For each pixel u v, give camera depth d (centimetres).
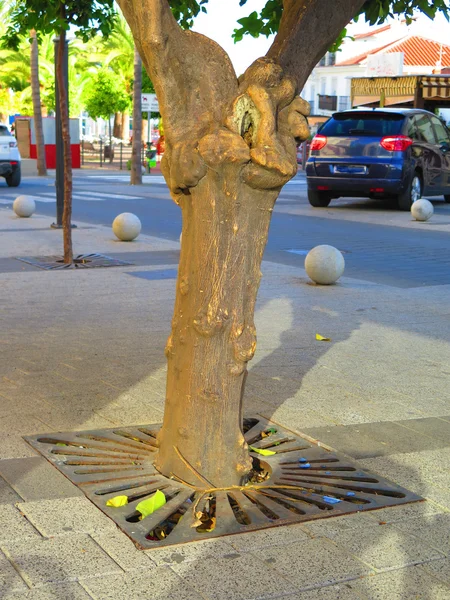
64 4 968
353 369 634
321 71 7450
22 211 1719
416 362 661
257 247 401
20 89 6175
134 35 372
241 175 382
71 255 1122
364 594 315
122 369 614
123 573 324
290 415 526
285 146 386
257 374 613
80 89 5625
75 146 3947
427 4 593
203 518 377
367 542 357
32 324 755
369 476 430
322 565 335
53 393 553
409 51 6397
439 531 370
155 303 862
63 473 420
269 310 840
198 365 403
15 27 1080
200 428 407
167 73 368
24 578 318
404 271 1126
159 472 423
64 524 364
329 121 1944
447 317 834
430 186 1980
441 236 1506
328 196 1984
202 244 392
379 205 2052
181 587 315
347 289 973
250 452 460
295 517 377
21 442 462
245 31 605
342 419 522
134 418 508
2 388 562
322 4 396
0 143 2573
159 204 2077
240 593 312
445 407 553
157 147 3678
